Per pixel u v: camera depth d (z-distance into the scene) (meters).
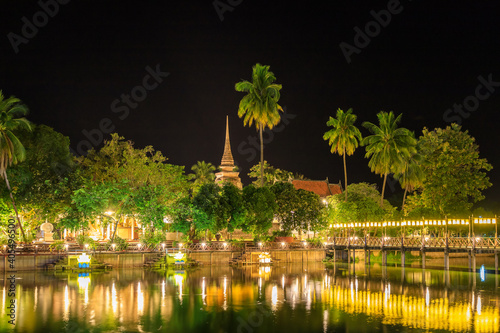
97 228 75.19
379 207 92.00
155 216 69.44
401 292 49.09
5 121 59.31
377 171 94.06
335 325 35.53
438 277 60.56
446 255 64.31
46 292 47.38
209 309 40.66
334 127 96.69
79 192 67.81
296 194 85.25
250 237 89.69
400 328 34.53
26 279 55.41
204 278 58.41
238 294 47.56
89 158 91.50
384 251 72.81
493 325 35.12
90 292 47.66
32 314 38.34
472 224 63.16
